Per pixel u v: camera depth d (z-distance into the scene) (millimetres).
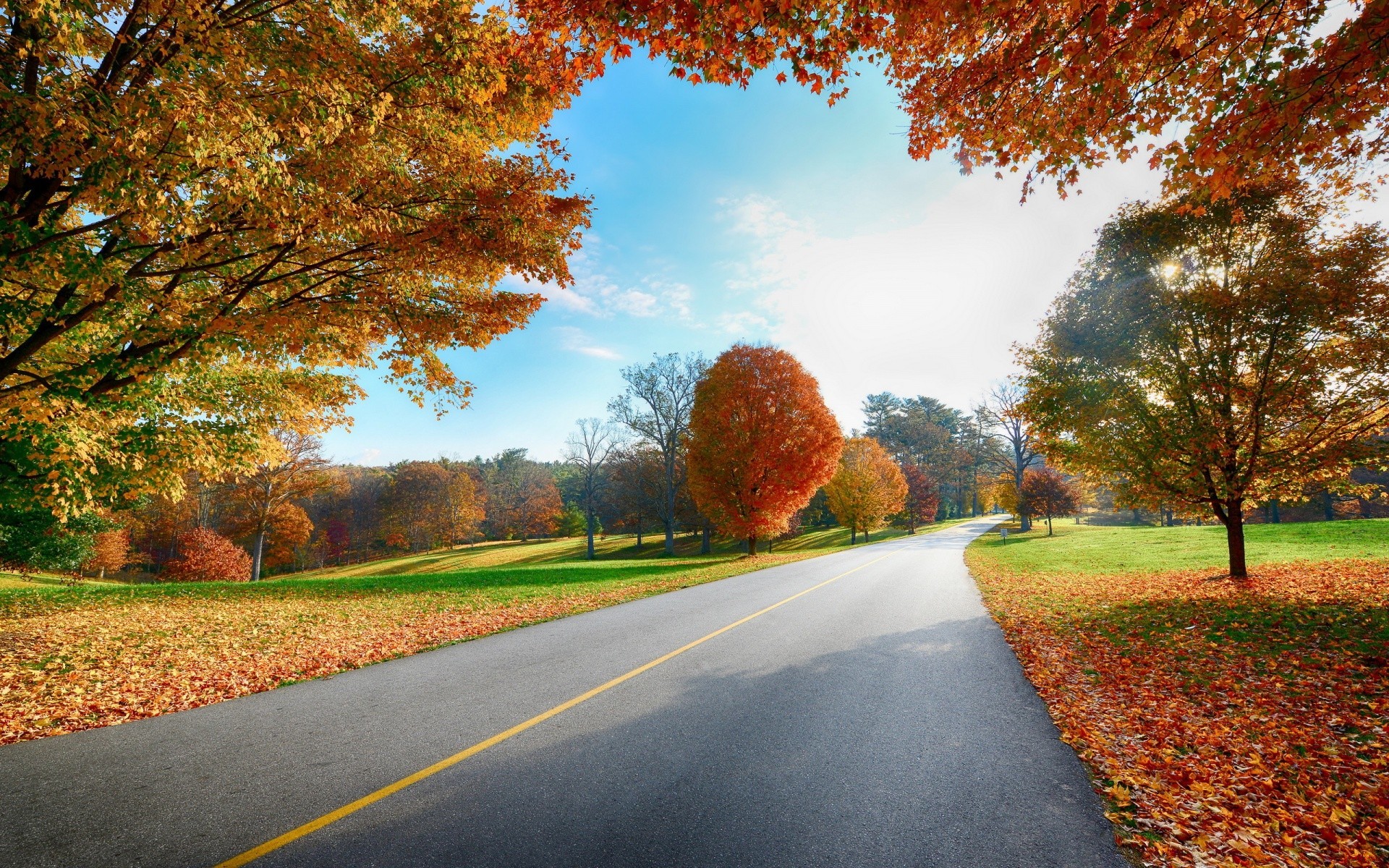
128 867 3145
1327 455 9969
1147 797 4012
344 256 6910
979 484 78688
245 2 5516
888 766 4512
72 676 6945
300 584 17625
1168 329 10914
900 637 9234
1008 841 3451
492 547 64688
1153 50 4707
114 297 6637
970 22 4723
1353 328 9578
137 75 5168
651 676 7016
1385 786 4062
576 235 7633
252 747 4852
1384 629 7266
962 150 5969
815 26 4668
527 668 7418
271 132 4992
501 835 3496
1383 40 3850
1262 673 6625
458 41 6289
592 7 4449
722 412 26500
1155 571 15844
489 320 8500
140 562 51094
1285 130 4621
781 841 3441
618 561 31875
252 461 9812
